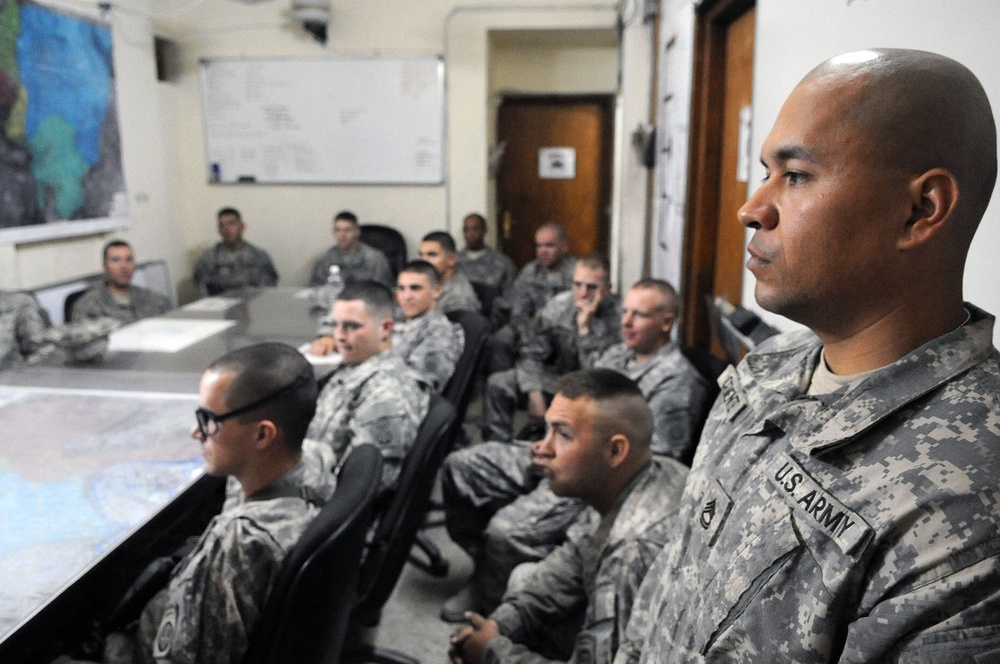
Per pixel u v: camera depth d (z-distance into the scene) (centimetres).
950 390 51
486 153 490
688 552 67
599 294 274
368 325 193
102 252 420
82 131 395
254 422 113
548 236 373
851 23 125
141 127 453
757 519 57
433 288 260
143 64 454
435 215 495
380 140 488
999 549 44
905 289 53
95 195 408
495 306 428
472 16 470
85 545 111
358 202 497
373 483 120
